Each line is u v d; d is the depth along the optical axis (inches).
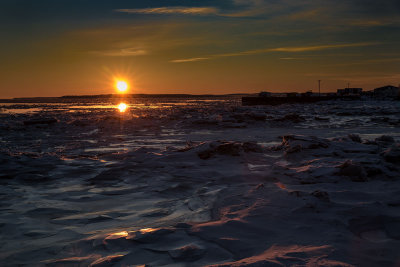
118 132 871.1
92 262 137.6
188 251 141.9
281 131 867.4
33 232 174.4
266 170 330.6
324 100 3587.6
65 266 135.3
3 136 779.4
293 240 150.5
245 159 386.9
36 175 313.1
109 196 247.4
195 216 197.9
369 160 336.2
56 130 928.9
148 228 176.6
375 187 258.4
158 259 137.3
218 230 165.8
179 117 1270.9
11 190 263.6
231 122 1059.9
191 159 382.3
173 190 262.7
